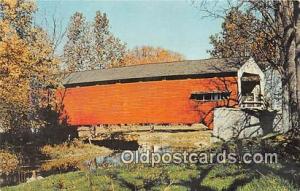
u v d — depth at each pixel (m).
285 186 8.85
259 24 25.72
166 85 37.22
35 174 20.92
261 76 36.31
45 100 36.53
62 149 32.50
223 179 11.48
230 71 35.00
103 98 39.84
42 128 36.22
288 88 18.05
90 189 12.79
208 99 35.84
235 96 34.91
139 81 38.28
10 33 26.11
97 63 72.44
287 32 18.64
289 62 18.28
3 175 21.62
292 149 14.14
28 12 28.88
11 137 30.45
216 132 29.12
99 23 72.75
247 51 41.88
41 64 28.95
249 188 9.55
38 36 29.67
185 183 12.20
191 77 36.34
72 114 41.28
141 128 37.78
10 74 25.39
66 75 44.62
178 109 36.62
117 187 12.74
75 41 70.25
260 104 35.88
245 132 28.05
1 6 27.52
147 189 12.18
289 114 19.03
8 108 26.81
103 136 38.06
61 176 16.31
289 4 18.73
